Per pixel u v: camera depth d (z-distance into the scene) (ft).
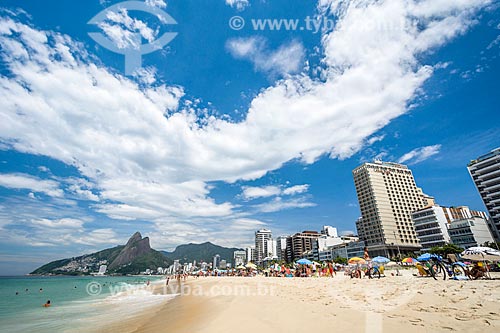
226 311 35.81
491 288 29.63
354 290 41.78
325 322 22.18
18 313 60.95
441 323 18.07
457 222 297.94
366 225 439.22
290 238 654.94
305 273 109.40
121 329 35.47
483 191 282.97
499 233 266.36
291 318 25.36
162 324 34.91
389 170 461.37
